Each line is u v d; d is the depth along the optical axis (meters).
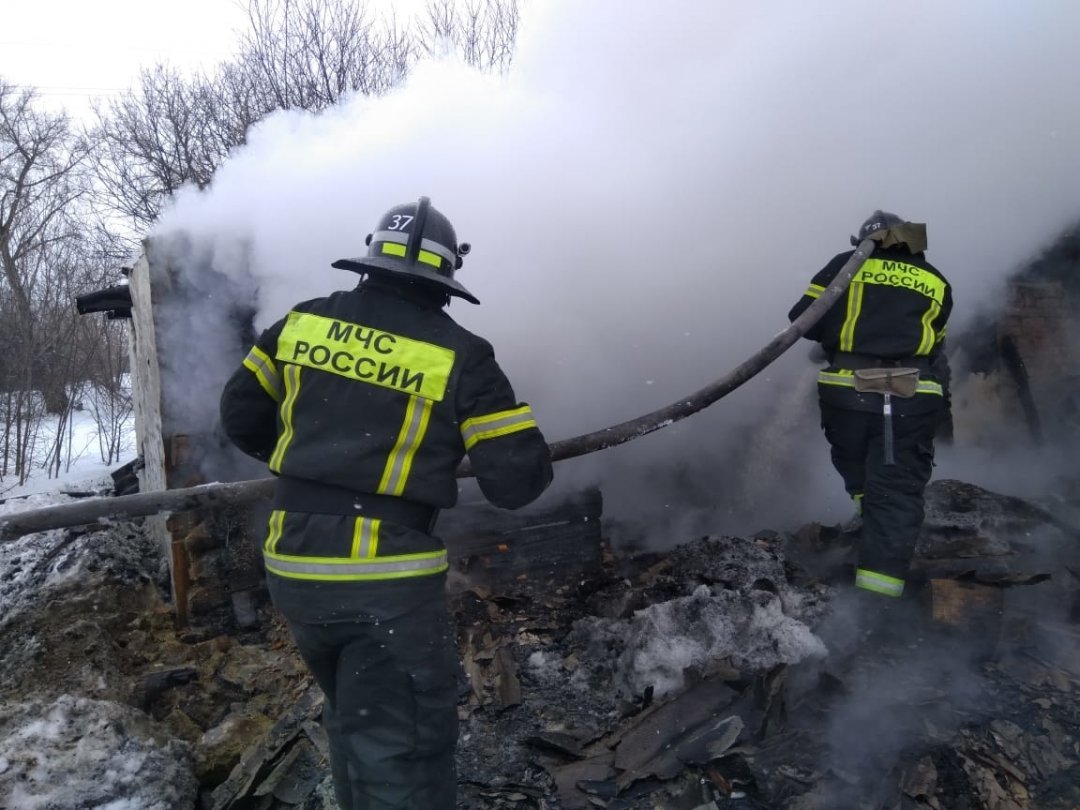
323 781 2.15
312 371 1.69
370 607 1.55
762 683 2.33
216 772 2.39
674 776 2.12
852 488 2.89
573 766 2.21
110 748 2.28
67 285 11.84
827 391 2.77
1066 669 2.56
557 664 2.71
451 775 1.73
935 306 2.71
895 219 2.86
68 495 4.83
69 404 9.56
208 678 2.77
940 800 2.03
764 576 3.05
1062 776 2.13
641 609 2.98
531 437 1.69
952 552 3.15
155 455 3.31
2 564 3.23
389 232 1.79
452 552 3.16
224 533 3.14
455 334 1.69
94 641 2.79
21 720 2.33
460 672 2.64
